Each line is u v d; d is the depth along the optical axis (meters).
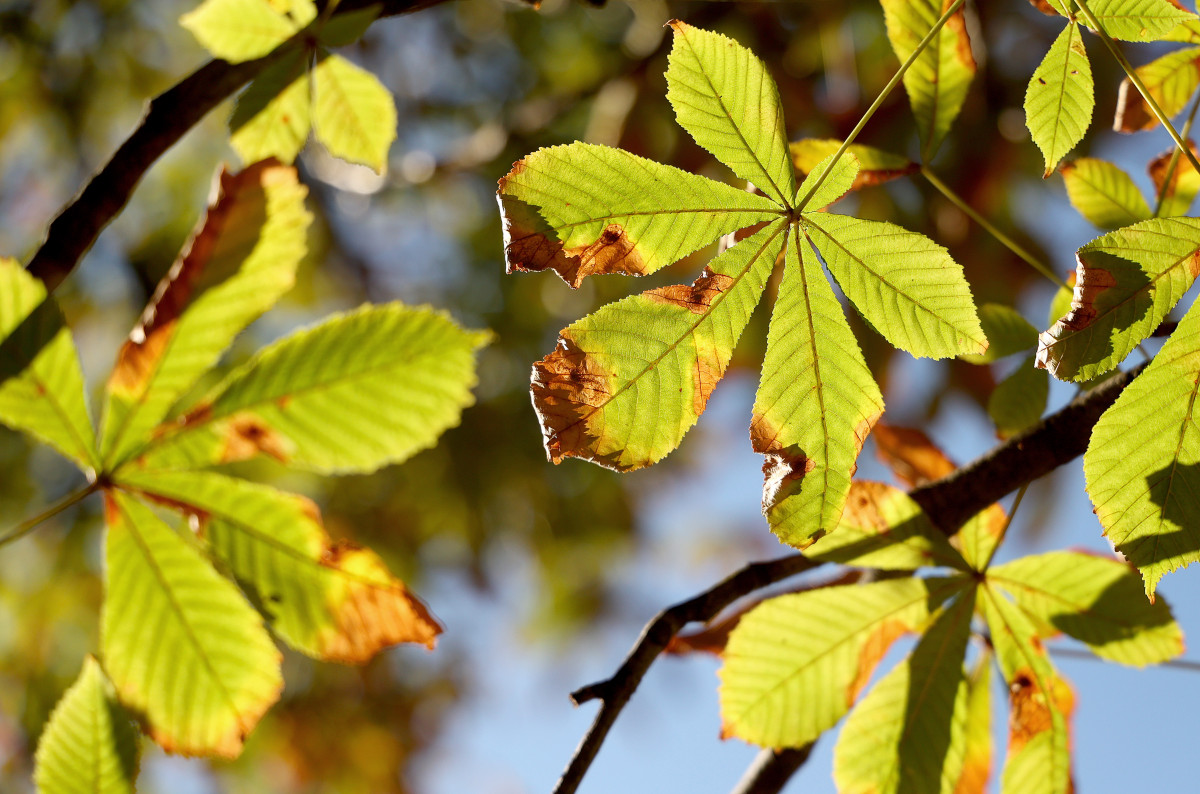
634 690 1.24
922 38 1.29
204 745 1.19
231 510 1.19
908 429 1.39
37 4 3.29
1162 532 1.14
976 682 1.34
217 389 1.17
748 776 1.36
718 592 1.28
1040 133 1.20
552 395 1.16
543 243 1.15
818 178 1.17
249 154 1.32
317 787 3.71
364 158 1.33
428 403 1.17
